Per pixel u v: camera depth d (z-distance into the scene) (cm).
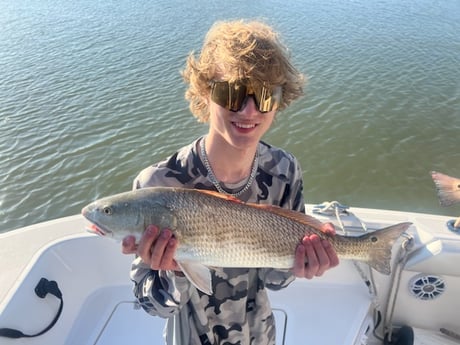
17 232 146
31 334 120
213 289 85
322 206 152
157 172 83
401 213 152
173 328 90
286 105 82
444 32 670
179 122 448
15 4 930
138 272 84
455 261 133
